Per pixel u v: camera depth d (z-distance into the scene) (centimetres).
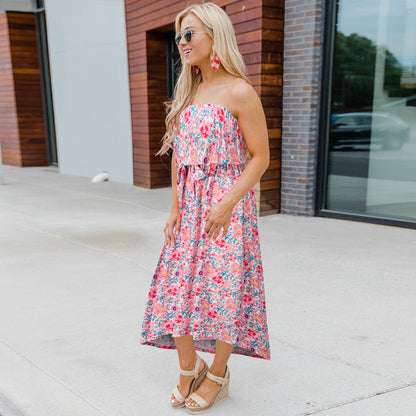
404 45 510
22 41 1189
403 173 532
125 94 870
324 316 302
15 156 1262
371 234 508
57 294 346
